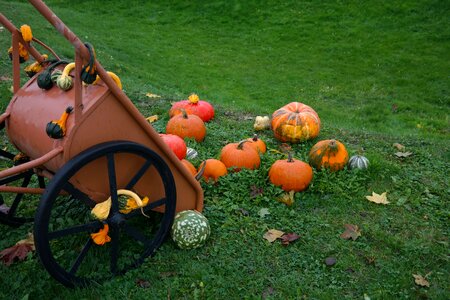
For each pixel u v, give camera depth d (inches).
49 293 119.8
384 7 750.5
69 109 108.3
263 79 561.6
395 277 128.8
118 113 114.3
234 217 157.2
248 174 178.4
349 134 261.3
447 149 241.4
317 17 756.0
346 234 148.0
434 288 124.5
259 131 250.5
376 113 446.6
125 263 128.9
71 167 104.3
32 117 119.3
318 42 680.4
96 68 103.7
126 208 119.3
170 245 139.3
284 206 164.4
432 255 139.8
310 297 120.6
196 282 124.1
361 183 186.2
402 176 196.4
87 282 119.6
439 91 514.3
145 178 128.0
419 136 293.3
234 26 765.3
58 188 103.2
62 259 132.0
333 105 476.1
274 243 143.1
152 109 279.1
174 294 120.0
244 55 649.6
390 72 572.4
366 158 196.9
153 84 467.2
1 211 148.2
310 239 146.1
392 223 158.9
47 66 130.1
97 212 114.3
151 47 661.3
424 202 174.4
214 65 607.5
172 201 130.8
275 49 669.3
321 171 184.9
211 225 151.4
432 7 728.3
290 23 749.9
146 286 123.3
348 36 687.7
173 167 133.1
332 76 568.1
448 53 612.1
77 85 104.9
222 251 138.2
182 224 135.5
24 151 130.3
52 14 96.0
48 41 478.9
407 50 628.7
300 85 542.3
